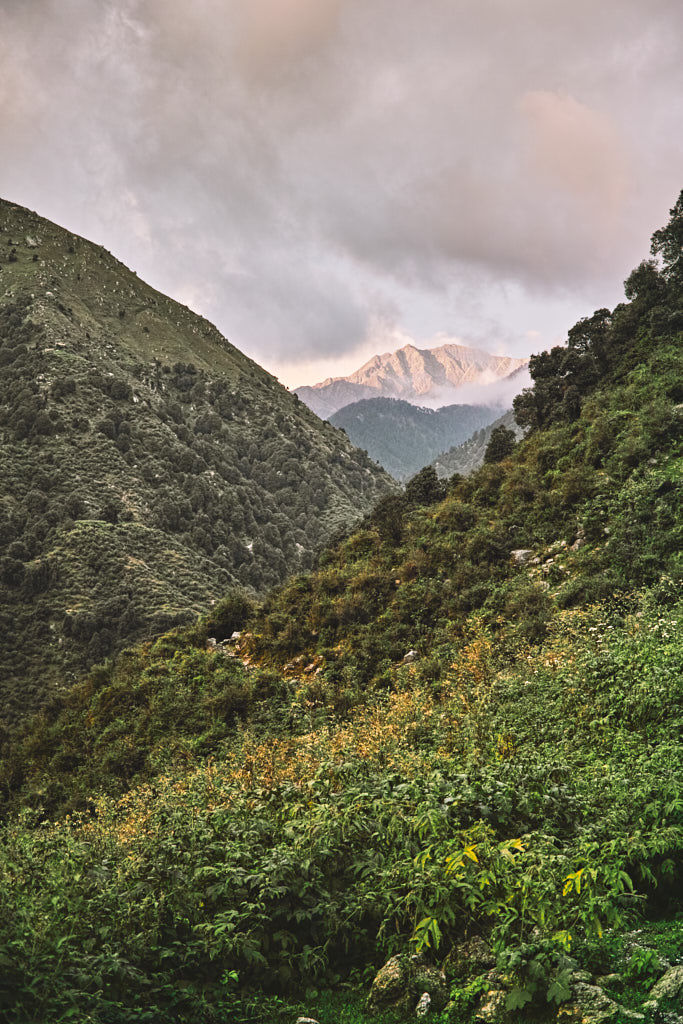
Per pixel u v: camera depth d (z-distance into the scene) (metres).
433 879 5.07
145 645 32.06
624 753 7.37
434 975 4.59
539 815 5.93
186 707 21.92
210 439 171.12
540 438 30.72
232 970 4.95
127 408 154.00
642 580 16.77
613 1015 3.73
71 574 94.69
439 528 26.25
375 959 5.12
